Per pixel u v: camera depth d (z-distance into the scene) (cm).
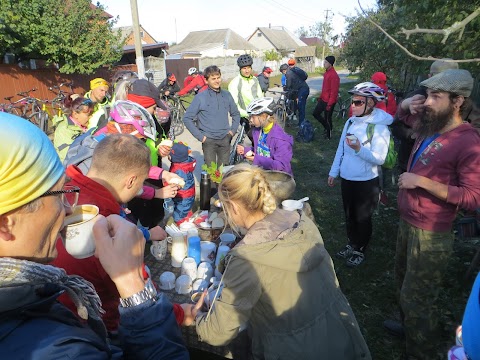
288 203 214
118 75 432
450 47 276
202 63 2522
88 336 73
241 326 152
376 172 325
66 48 1168
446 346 261
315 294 141
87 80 1410
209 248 218
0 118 68
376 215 463
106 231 95
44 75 1229
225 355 167
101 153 144
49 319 71
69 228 99
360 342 150
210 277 197
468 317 75
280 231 140
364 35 811
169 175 235
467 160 192
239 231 155
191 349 169
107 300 124
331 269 155
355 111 311
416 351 228
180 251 211
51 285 74
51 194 75
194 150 809
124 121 222
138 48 1117
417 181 200
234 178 145
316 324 139
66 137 369
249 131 584
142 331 91
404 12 307
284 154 316
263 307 139
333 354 141
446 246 208
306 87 942
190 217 281
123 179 145
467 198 189
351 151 328
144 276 100
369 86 304
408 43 328
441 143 201
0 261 68
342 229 435
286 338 139
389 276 343
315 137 880
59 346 65
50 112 1089
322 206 500
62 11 1171
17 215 70
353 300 316
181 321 152
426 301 218
